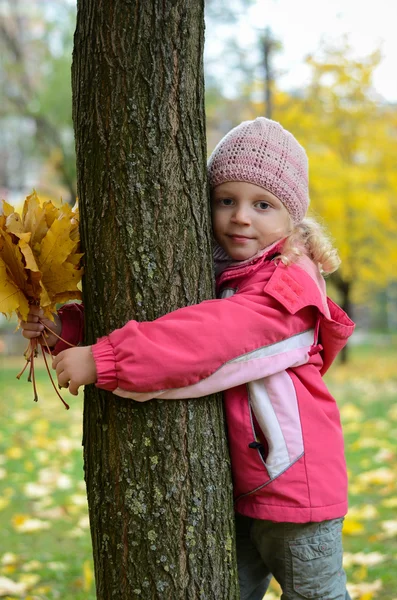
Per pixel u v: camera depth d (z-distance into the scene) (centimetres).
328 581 198
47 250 183
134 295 183
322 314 200
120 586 184
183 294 187
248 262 205
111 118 181
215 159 210
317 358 207
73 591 310
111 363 174
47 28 1167
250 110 1263
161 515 181
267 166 203
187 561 183
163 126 181
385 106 1105
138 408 182
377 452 550
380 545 355
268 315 187
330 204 1077
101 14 180
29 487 455
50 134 1222
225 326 180
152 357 173
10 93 1294
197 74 187
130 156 181
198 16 186
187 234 187
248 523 215
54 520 408
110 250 184
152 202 182
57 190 1496
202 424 187
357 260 1205
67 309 212
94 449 189
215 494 188
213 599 187
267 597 309
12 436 634
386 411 746
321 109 1085
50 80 1147
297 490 192
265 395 194
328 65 1046
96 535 190
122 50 179
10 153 1670
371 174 1088
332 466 198
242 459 195
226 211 207
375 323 2970
